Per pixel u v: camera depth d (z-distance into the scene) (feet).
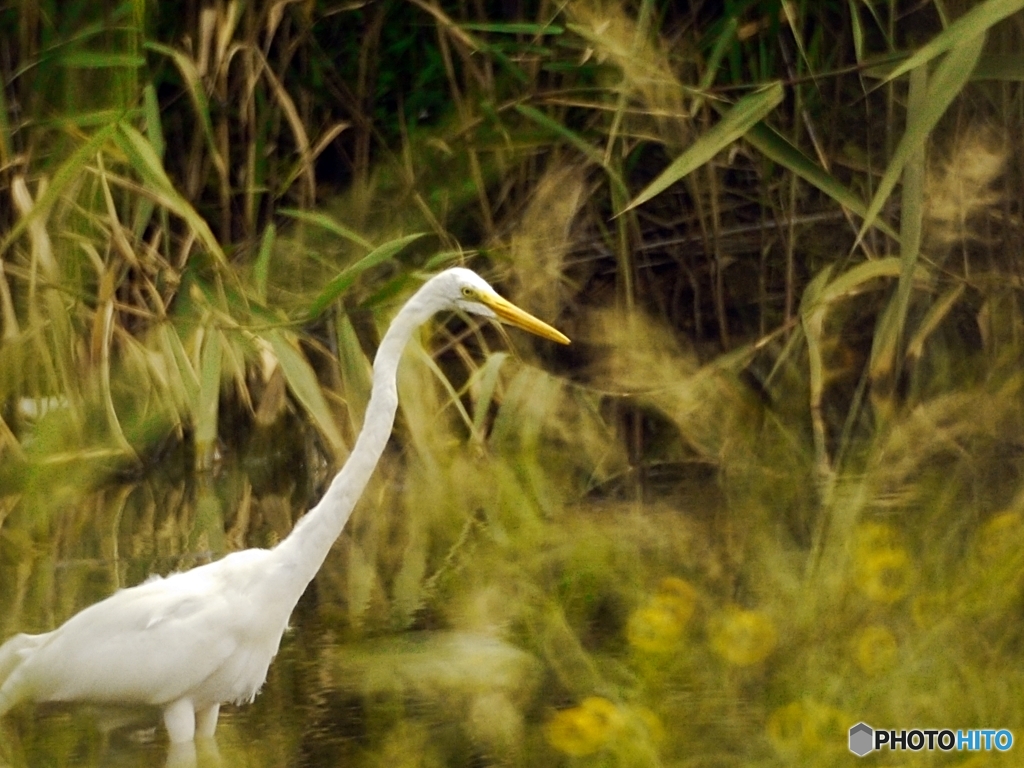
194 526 40.01
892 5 43.91
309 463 46.09
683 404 46.03
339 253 47.96
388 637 29.81
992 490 39.78
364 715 25.96
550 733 24.70
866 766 22.63
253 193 46.96
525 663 27.96
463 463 43.68
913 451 43.29
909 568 29.78
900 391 48.14
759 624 26.84
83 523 40.70
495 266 48.14
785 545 35.50
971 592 26.81
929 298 47.62
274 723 25.84
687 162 37.63
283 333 43.21
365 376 41.73
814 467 43.91
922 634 25.46
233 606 25.55
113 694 25.12
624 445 47.65
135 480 44.83
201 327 43.16
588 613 31.14
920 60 34.04
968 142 45.19
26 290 42.39
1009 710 23.22
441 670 27.68
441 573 35.22
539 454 46.09
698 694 25.54
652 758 23.34
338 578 35.27
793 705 23.63
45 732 26.37
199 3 47.37
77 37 40.45
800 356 48.52
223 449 45.44
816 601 28.27
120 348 43.52
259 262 42.39
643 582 33.06
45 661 25.25
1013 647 25.11
